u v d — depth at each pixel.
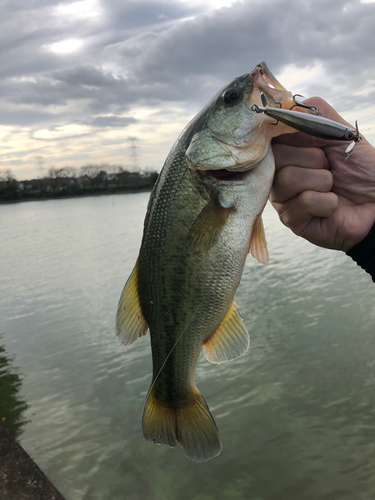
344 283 2.27
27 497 0.63
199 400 0.39
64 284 3.17
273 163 0.34
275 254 3.38
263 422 1.16
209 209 0.34
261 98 0.32
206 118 0.34
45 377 1.62
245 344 0.37
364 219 0.36
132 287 0.39
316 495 0.89
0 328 2.29
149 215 0.37
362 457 0.98
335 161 0.35
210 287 0.36
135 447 1.13
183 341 0.38
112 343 1.92
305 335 1.66
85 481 1.01
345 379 1.30
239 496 0.91
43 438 1.21
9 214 12.61
